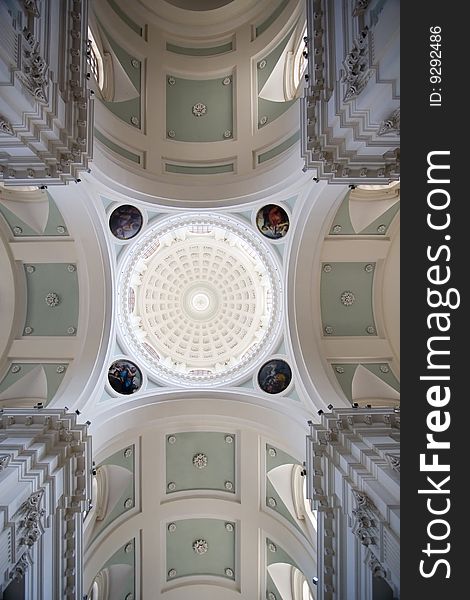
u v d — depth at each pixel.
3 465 8.91
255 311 18.81
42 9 8.62
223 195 15.18
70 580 10.76
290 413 14.33
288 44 14.71
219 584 17.05
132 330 15.85
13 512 8.28
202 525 17.09
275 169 14.29
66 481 10.58
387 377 14.97
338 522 10.65
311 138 10.79
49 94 8.50
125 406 14.81
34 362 14.90
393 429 11.21
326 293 15.16
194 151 15.93
